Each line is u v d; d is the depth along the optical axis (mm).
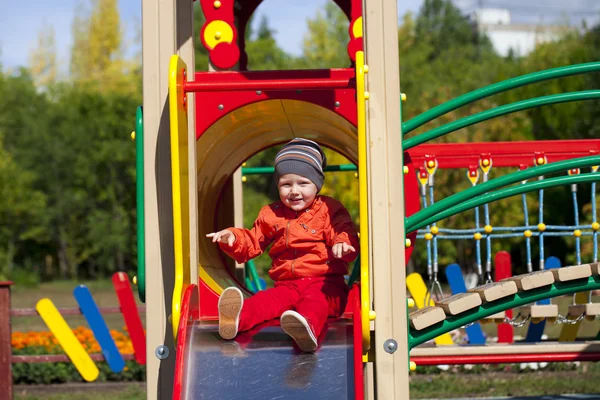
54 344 9414
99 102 32625
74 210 33406
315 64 36812
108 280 32688
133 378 9094
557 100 4062
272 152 31172
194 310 3631
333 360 3250
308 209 3875
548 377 8648
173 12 3824
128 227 32562
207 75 4062
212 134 4129
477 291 4246
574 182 4059
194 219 3891
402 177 3723
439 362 5855
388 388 3621
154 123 3781
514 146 6445
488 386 8102
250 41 36500
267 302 3588
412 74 31250
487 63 30875
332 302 3688
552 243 19484
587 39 25562
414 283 7324
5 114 34719
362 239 3350
